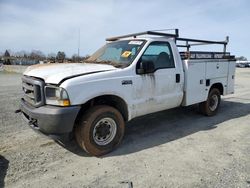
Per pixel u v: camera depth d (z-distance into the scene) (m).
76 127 3.92
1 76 21.95
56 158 3.86
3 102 8.35
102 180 3.21
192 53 5.70
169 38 5.24
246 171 3.41
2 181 3.14
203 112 6.46
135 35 5.38
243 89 12.98
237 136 4.92
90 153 3.91
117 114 4.15
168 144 4.48
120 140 4.26
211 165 3.61
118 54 4.85
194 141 4.64
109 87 3.96
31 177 3.26
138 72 4.43
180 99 5.39
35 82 3.72
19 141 4.55
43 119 3.53
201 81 5.90
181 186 3.04
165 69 4.94
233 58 7.16
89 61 5.13
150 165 3.62
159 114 6.72
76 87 3.58
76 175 3.33
